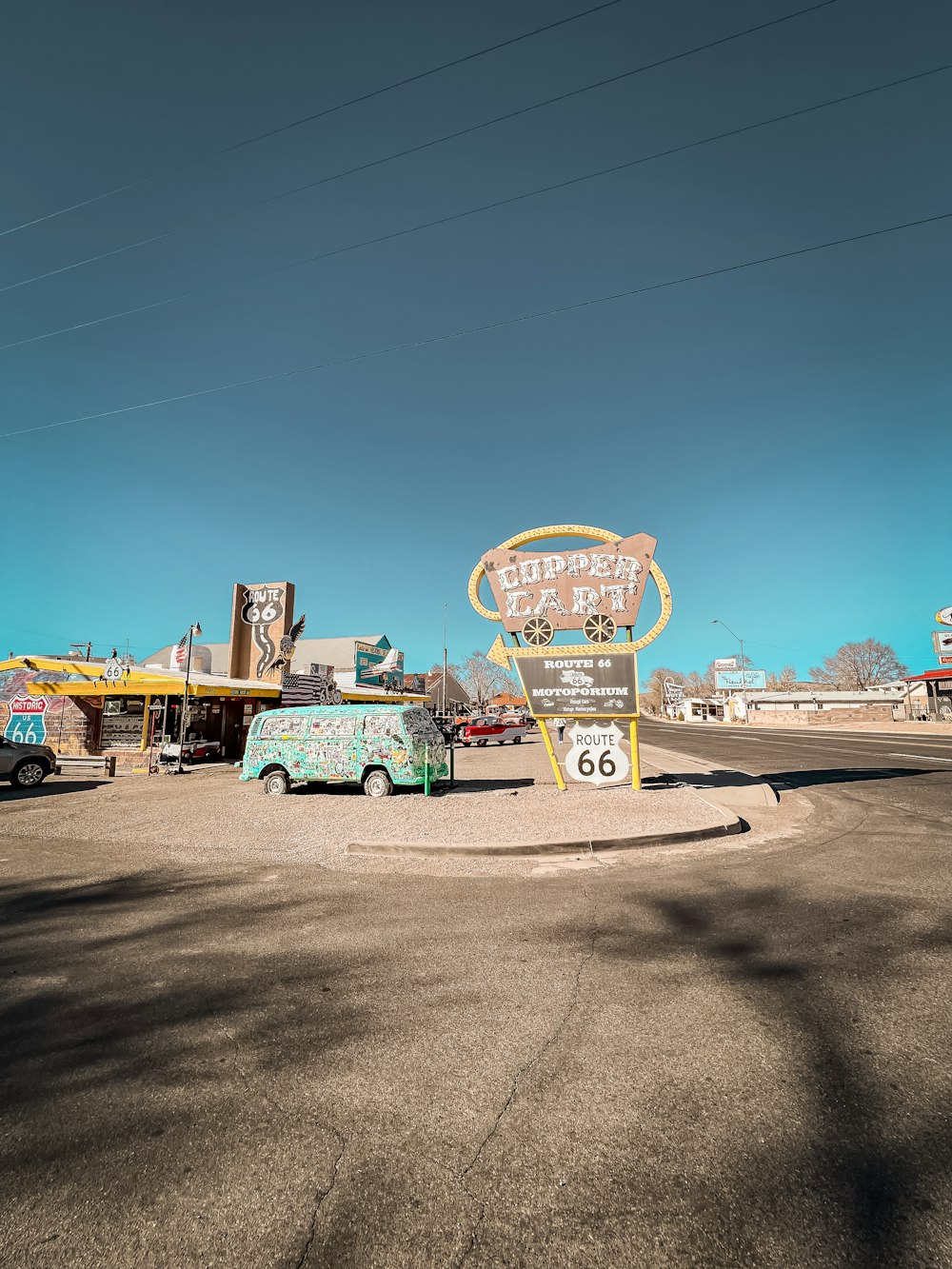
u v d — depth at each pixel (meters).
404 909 6.13
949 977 4.16
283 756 14.52
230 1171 2.52
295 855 8.76
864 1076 3.04
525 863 7.99
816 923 5.33
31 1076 3.29
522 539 14.25
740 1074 3.10
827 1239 2.09
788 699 86.38
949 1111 2.74
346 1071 3.25
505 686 99.88
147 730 24.72
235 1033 3.70
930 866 7.23
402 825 10.23
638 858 8.17
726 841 9.13
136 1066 3.35
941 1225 2.12
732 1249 2.06
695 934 5.17
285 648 30.48
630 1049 3.37
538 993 4.12
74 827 11.35
